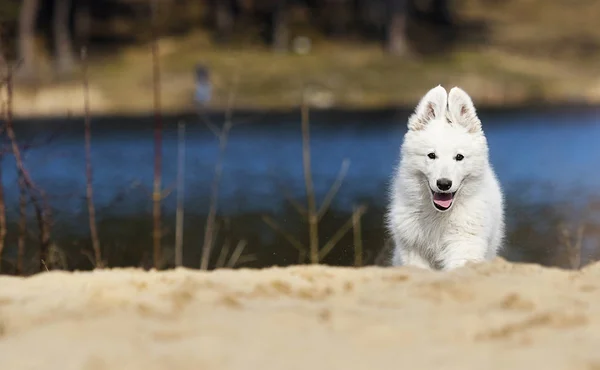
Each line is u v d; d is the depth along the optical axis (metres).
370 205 17.64
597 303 4.82
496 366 3.62
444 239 8.63
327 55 60.97
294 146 28.67
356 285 5.53
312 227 12.05
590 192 19.23
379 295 5.07
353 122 37.25
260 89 51.31
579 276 5.73
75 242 13.90
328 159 25.34
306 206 17.70
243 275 6.18
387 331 4.14
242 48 62.41
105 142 29.44
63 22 59.69
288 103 48.47
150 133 32.72
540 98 52.25
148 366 3.69
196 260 13.15
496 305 4.77
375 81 53.81
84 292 5.53
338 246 13.34
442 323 4.32
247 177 22.05
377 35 67.44
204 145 28.97
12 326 4.58
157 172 11.27
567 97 52.66
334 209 17.31
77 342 4.07
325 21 68.12
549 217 16.30
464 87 54.00
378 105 48.06
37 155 24.14
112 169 22.89
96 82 50.62
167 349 3.91
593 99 51.56
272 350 3.89
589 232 14.83
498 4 76.56
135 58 59.94
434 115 8.81
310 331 4.19
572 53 64.88
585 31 69.94
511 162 24.52
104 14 64.44
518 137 31.11
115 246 13.76
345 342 4.00
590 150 26.98
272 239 14.49
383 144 28.89
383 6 69.50
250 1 66.88
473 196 8.55
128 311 4.64
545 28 70.62
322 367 3.66
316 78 53.69
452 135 8.52
